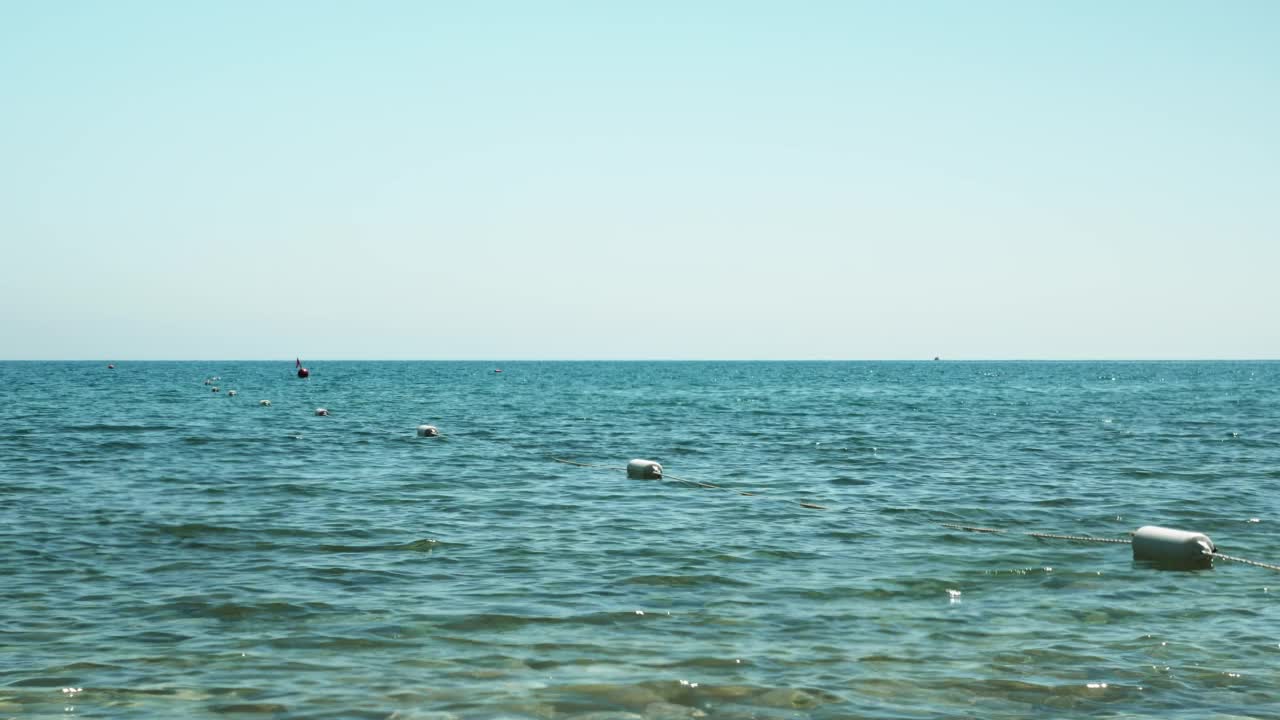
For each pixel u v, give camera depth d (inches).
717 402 3602.4
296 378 6771.7
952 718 436.5
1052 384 5999.0
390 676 486.0
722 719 434.3
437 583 685.9
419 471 1363.2
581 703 451.2
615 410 3031.5
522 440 1908.2
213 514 971.3
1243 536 882.8
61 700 448.8
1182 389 5034.5
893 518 973.2
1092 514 1001.5
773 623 586.2
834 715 439.8
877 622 589.3
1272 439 1893.5
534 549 808.3
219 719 427.5
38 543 813.9
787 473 1365.7
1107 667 504.1
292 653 522.0
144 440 1812.3
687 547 818.8
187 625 574.6
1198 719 434.0
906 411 2970.0
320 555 780.0
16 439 1807.3
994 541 849.5
